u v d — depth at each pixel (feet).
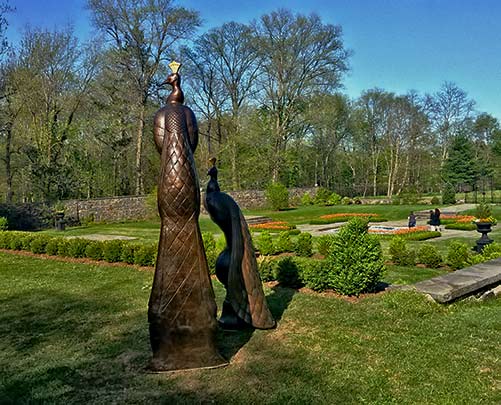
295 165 127.65
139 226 72.54
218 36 112.47
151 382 13.67
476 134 167.63
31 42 82.64
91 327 19.66
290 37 107.55
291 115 118.01
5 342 18.17
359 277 22.47
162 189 14.03
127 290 26.45
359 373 14.06
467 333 17.43
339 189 135.03
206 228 66.39
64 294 25.98
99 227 71.36
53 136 84.12
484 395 12.57
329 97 120.06
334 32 108.06
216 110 119.44
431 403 12.18
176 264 14.11
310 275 24.14
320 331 17.85
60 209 72.08
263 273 26.21
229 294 17.33
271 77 113.29
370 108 149.18
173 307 14.15
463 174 146.72
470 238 49.62
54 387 13.82
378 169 158.71
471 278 23.25
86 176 87.25
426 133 148.15
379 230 62.18
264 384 13.41
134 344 17.26
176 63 15.29
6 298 25.53
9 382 14.34
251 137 114.21
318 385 13.32
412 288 22.08
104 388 13.57
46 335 18.84
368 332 17.66
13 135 87.30
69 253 38.50
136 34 87.40
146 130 96.02
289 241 39.96
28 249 42.47
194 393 12.93
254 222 76.38
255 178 116.06
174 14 88.07
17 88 78.74
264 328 17.99
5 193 95.25
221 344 16.63
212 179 18.12
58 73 86.22
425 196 131.95
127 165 99.66
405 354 15.44
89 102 90.99
